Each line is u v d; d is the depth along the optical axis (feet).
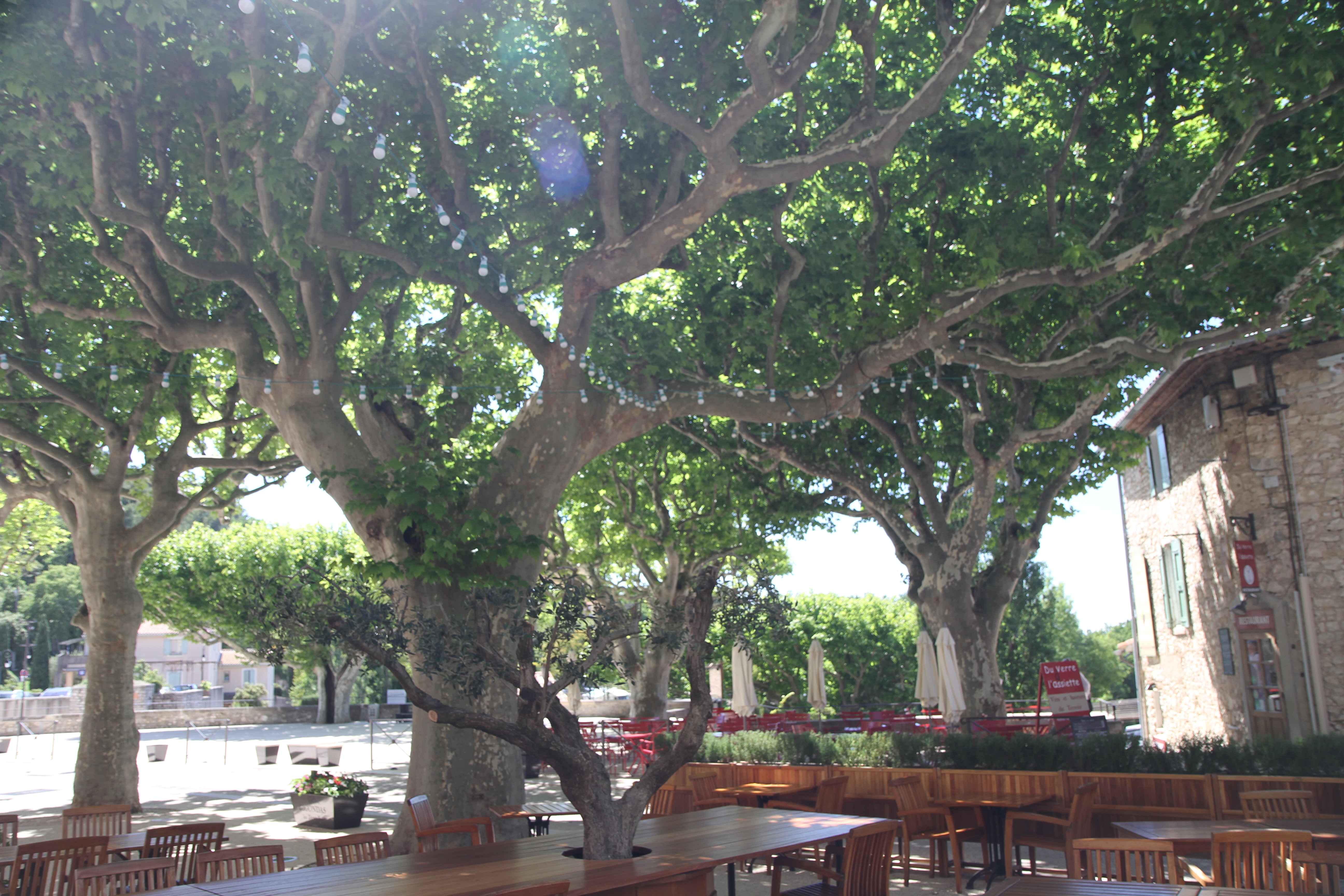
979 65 42.27
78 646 200.85
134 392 48.03
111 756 48.03
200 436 60.13
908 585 60.39
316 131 29.17
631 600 90.94
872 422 56.49
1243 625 50.93
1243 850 17.53
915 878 31.86
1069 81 39.68
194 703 175.94
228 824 45.68
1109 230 40.40
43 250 41.32
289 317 42.83
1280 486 51.06
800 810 31.12
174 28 32.01
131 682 49.47
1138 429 68.54
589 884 17.03
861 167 44.65
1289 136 36.88
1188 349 40.29
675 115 29.68
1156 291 45.83
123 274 37.11
